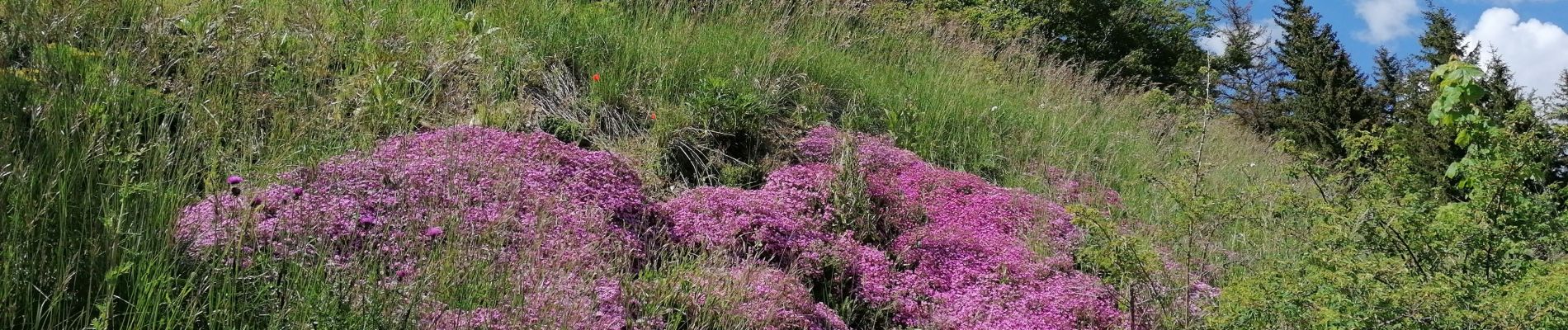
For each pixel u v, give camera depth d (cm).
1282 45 2889
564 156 503
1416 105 1995
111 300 270
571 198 466
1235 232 556
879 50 952
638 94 658
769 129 663
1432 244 404
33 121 334
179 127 411
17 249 277
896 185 610
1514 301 326
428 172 441
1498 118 427
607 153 532
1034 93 988
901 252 522
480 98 577
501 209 421
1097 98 1050
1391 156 462
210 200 367
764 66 757
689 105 637
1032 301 477
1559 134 404
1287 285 378
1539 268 362
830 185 553
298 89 504
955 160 743
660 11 828
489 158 475
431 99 573
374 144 479
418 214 385
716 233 492
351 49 599
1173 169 810
